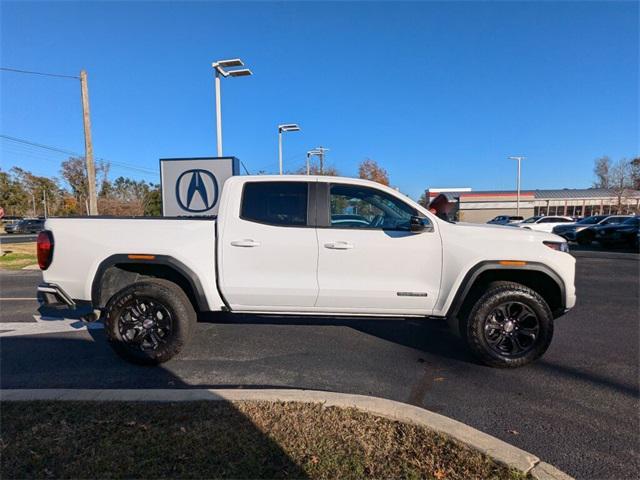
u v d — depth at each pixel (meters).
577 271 11.38
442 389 3.80
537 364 4.40
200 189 12.11
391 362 4.47
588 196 61.50
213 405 3.18
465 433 2.83
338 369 4.27
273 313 4.44
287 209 4.36
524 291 4.17
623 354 4.70
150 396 3.31
